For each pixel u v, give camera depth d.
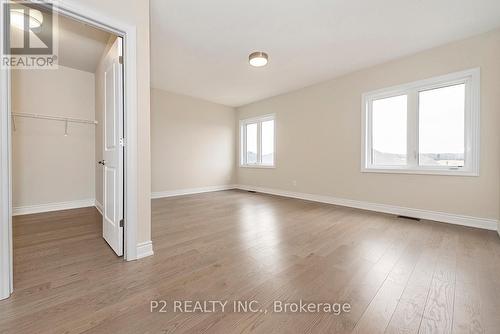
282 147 4.96
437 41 2.74
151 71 3.72
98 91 3.29
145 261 1.74
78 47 2.71
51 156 3.35
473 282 1.46
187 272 1.58
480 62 2.57
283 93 4.90
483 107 2.55
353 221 2.90
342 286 1.41
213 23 2.39
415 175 3.08
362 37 2.66
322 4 2.10
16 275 1.50
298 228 2.60
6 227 1.25
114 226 1.87
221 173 5.89
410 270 1.62
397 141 3.30
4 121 1.22
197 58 3.24
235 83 4.29
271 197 4.76
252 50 3.00
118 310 1.17
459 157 2.79
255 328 1.06
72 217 3.00
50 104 3.31
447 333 1.02
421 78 2.99
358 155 3.67
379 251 1.96
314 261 1.76
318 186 4.27
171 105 4.89
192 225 2.71
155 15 2.25
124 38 1.69
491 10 2.17
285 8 2.16
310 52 3.03
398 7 2.14
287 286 1.41
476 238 2.27
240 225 2.72
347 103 3.80
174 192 4.98
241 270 1.61
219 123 5.82
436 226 2.68
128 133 1.72
